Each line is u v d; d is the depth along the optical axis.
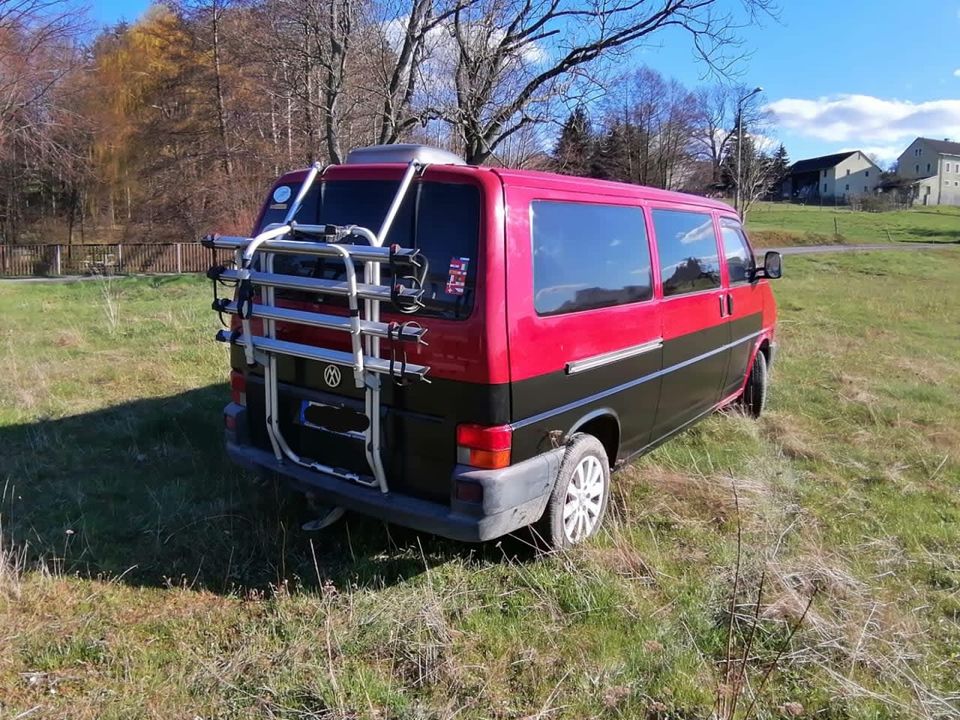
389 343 3.36
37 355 8.31
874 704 2.78
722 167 46.56
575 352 3.68
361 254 3.07
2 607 3.14
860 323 13.63
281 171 24.25
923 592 3.67
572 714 2.67
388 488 3.48
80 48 29.19
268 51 13.86
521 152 13.38
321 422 3.66
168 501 4.31
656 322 4.51
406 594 3.36
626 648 3.06
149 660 2.86
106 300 13.78
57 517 4.08
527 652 2.99
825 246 44.72
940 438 6.35
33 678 2.71
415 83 12.52
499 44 11.49
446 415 3.26
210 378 7.41
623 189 4.35
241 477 4.75
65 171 33.56
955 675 3.01
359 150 3.80
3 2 21.53
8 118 26.53
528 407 3.37
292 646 2.96
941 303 17.38
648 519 4.35
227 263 4.28
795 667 2.97
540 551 3.70
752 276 6.34
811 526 4.36
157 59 34.53
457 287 3.23
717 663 3.00
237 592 3.39
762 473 5.13
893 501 4.86
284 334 3.71
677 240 4.90
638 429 4.49
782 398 7.50
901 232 54.69
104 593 3.32
